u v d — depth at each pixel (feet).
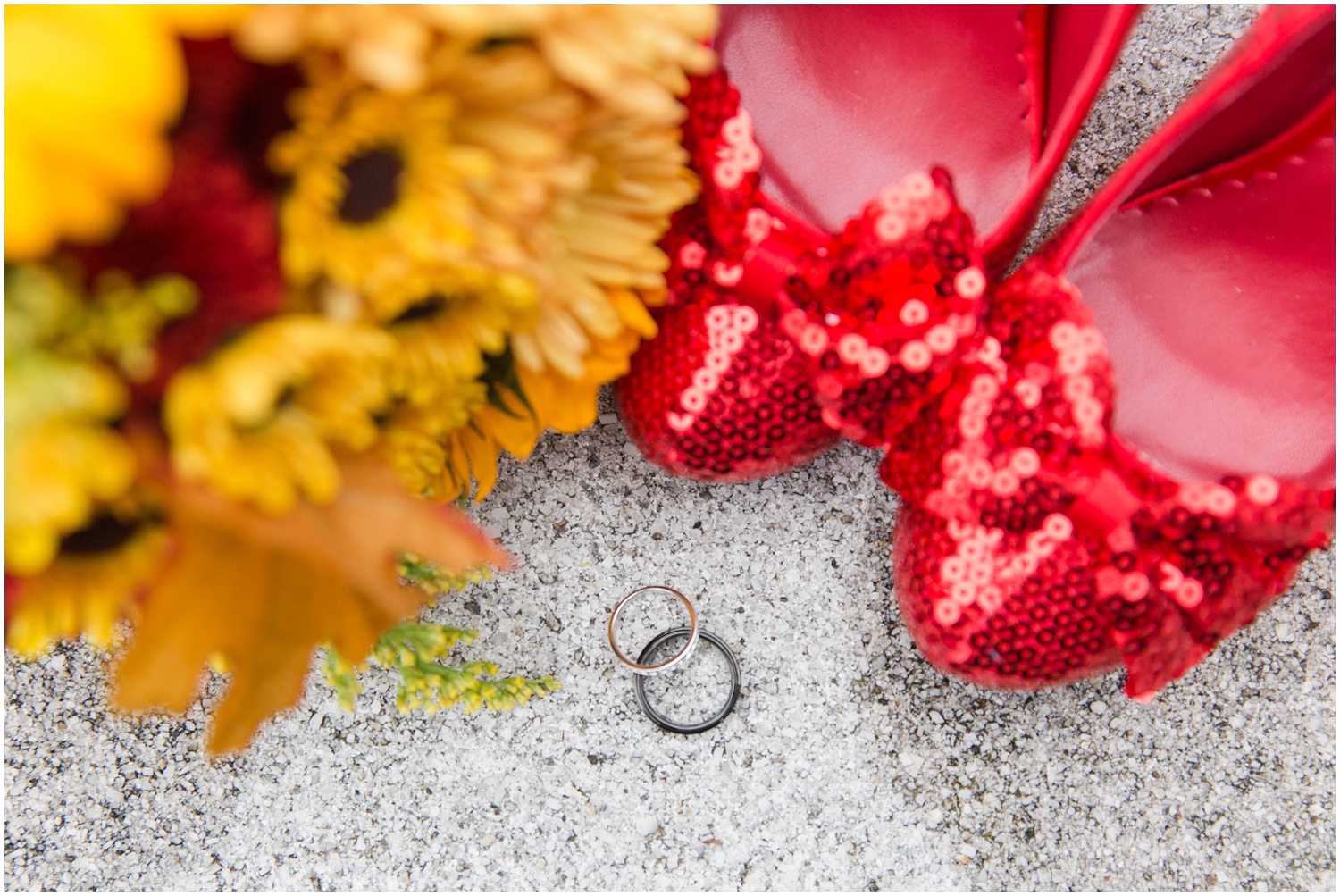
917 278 1.02
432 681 1.08
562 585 1.21
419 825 1.20
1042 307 1.05
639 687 1.19
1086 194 1.24
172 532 0.87
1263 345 1.13
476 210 0.87
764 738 1.20
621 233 0.95
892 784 1.20
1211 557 1.04
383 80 0.75
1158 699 1.20
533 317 0.93
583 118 0.89
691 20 0.88
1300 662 1.20
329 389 0.85
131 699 0.87
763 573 1.21
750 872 1.19
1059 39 1.09
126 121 0.68
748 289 1.06
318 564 0.87
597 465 1.22
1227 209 1.13
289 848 1.20
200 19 0.73
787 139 1.16
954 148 1.15
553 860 1.20
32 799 1.20
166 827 1.20
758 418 1.10
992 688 1.15
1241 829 1.19
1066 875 1.19
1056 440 1.04
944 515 1.07
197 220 0.81
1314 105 1.06
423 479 0.99
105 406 0.79
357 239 0.84
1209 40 1.24
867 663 1.20
